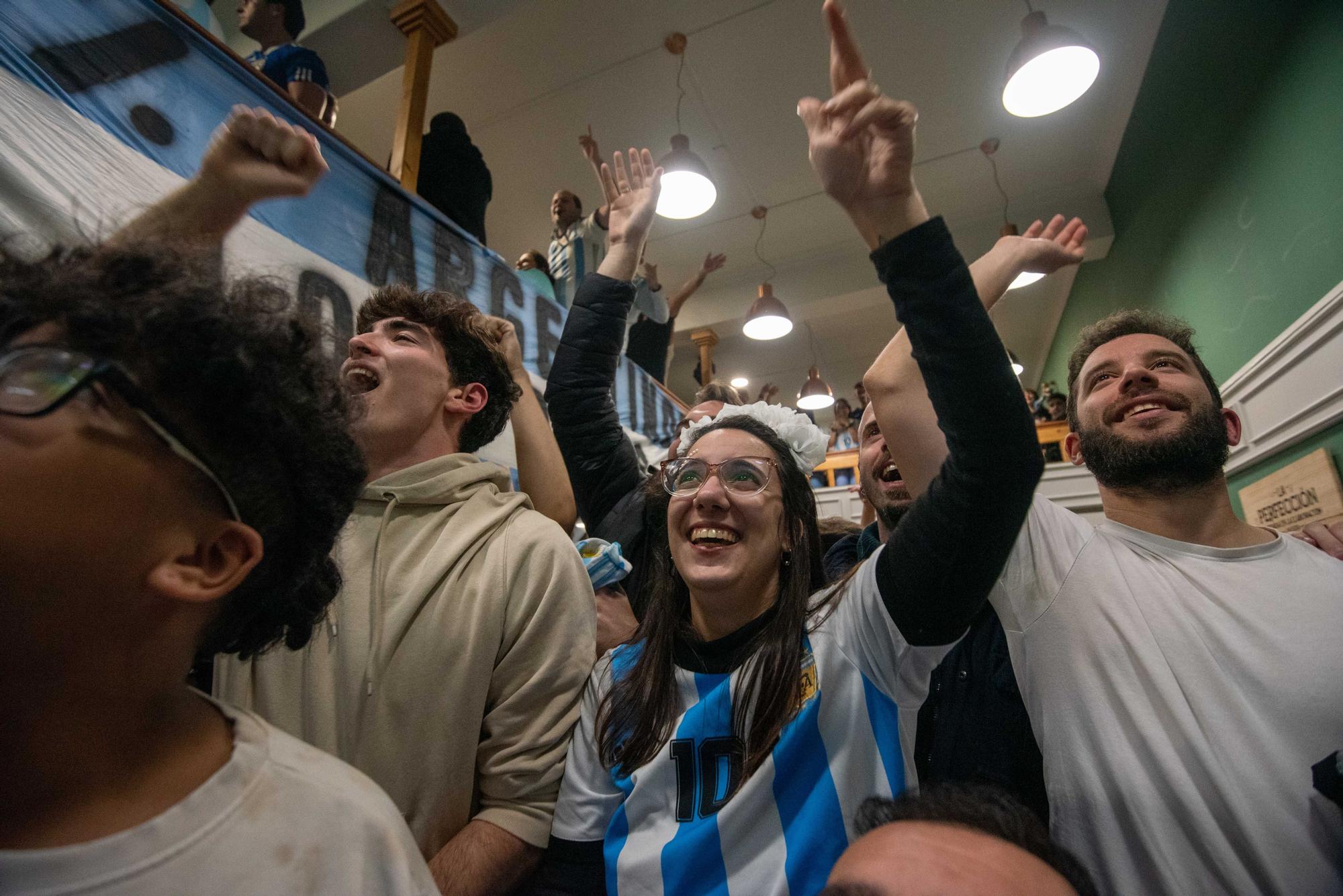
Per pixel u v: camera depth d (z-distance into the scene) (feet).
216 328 1.24
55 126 3.37
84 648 1.10
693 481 3.52
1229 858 2.46
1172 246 13.62
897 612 2.66
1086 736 2.83
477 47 13.83
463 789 2.78
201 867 1.11
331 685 2.66
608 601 4.36
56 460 1.05
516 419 4.59
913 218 2.42
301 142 2.27
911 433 3.18
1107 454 3.65
